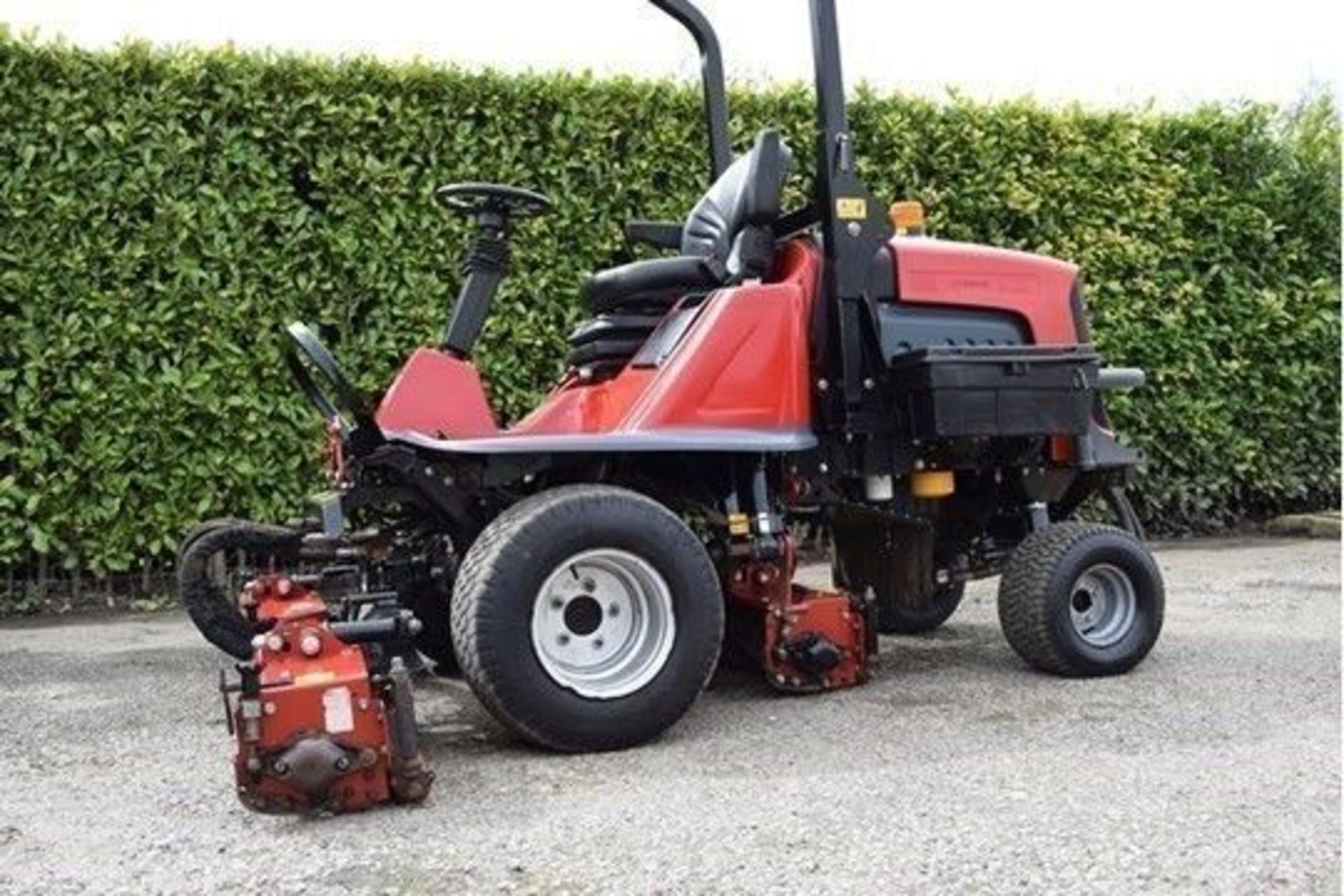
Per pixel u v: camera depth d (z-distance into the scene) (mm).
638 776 3180
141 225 5949
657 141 6770
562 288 6617
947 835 2686
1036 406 4062
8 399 5812
